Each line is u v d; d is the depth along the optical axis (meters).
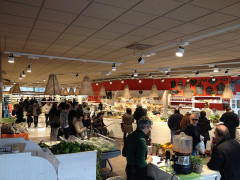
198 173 3.01
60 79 18.75
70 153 3.31
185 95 10.98
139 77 13.97
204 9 3.33
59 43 5.80
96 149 3.93
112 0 3.08
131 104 13.45
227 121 6.38
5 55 7.71
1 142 3.13
